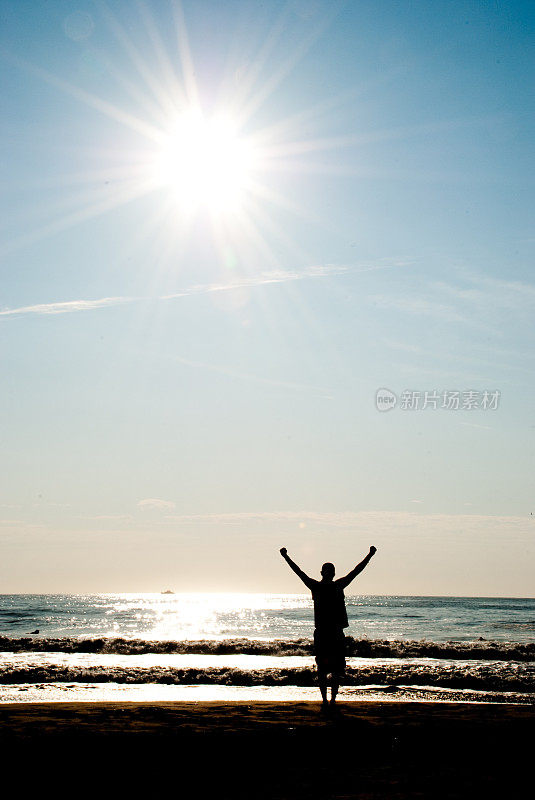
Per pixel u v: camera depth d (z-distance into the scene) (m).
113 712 7.60
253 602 134.62
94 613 66.44
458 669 15.84
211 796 3.85
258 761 4.88
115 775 4.39
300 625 47.97
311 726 6.55
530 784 4.19
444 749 5.41
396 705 8.52
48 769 4.55
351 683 13.88
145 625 46.97
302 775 4.43
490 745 5.60
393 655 21.25
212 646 24.06
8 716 7.20
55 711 7.65
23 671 14.79
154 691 12.34
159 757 4.98
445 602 111.19
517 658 20.84
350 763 4.84
